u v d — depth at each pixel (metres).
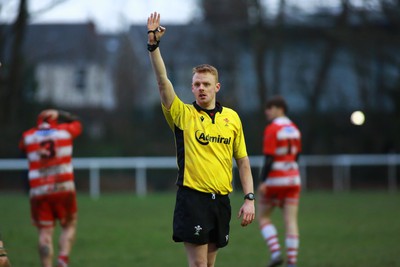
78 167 89.62
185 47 123.75
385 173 97.06
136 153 100.12
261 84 101.88
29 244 38.31
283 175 31.23
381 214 52.59
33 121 100.12
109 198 70.06
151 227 45.09
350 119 100.75
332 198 69.06
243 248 36.84
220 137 20.36
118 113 111.19
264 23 102.56
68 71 143.62
